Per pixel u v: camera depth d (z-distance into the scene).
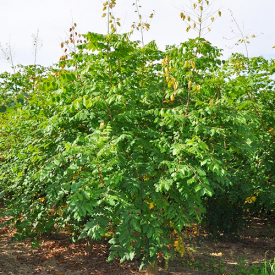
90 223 4.38
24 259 6.95
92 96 5.10
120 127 5.17
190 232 7.21
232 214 8.66
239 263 7.18
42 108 6.25
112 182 4.21
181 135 5.03
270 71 7.46
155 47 6.48
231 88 6.01
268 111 7.24
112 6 6.07
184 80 5.79
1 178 7.12
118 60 5.46
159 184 4.70
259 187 7.80
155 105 5.59
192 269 6.77
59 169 5.39
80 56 5.44
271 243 8.66
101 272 6.42
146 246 4.95
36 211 6.46
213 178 5.37
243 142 5.55
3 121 8.27
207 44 6.07
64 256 7.16
